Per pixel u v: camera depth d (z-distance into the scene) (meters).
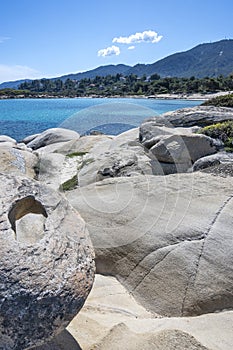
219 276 4.05
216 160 8.49
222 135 10.72
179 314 3.87
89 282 2.53
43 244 2.46
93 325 3.19
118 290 4.31
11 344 2.22
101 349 2.79
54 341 2.75
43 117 33.44
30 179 2.92
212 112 13.84
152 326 3.31
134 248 4.70
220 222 4.70
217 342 2.98
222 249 4.30
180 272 4.19
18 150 9.77
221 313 3.61
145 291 4.22
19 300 2.20
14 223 2.60
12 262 2.27
